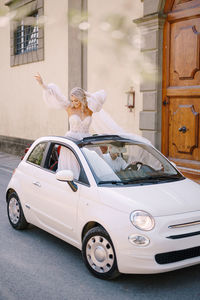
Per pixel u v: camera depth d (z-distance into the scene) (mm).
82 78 10180
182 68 7473
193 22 7188
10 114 14266
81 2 9359
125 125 8844
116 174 4062
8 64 14133
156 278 3693
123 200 3527
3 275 3791
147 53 7988
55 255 4352
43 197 4535
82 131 5805
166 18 7703
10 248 4582
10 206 5391
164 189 3879
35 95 12625
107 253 3537
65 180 3969
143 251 3248
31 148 5250
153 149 4785
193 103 7363
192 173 7418
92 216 3650
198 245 3402
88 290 3439
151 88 7945
